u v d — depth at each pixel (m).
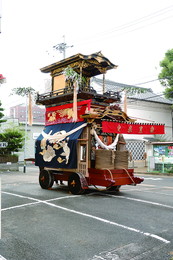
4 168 28.09
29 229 6.52
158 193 11.88
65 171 12.40
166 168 23.02
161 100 32.72
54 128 13.44
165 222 7.12
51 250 5.23
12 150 30.06
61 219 7.41
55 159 12.62
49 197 10.73
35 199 10.30
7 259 4.82
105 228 6.59
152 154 23.91
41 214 7.96
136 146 28.58
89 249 5.28
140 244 5.54
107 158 11.21
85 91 12.06
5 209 8.60
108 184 10.50
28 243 5.60
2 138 29.25
